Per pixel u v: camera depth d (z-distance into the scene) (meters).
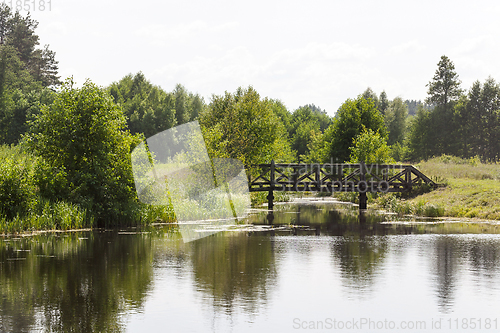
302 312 7.37
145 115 73.69
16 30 80.31
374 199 32.69
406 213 25.97
